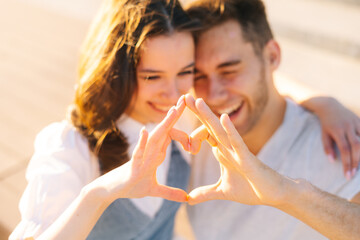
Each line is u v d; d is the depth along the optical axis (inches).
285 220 56.3
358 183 50.5
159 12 44.9
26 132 127.6
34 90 152.1
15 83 156.8
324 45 179.0
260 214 57.7
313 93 62.9
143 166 33.4
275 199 33.4
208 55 52.7
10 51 185.3
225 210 60.4
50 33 205.6
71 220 34.4
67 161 44.7
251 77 54.8
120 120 50.4
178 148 58.9
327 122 55.1
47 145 46.1
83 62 49.4
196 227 64.9
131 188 36.2
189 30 46.4
